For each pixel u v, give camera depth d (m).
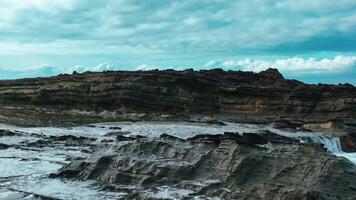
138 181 21.70
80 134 47.41
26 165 28.67
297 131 60.88
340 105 74.69
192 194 19.91
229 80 90.25
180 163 22.25
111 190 21.61
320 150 20.56
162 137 26.44
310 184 19.02
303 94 77.50
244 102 79.12
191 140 24.84
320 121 65.69
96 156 25.19
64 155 32.62
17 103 78.00
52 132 48.41
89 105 77.50
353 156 48.53
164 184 21.20
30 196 21.12
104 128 55.12
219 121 67.31
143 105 76.62
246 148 21.39
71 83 80.31
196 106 77.81
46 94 78.62
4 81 83.31
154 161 22.61
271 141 22.55
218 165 21.38
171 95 78.12
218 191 19.86
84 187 22.38
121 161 23.08
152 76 80.06
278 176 19.75
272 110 77.69
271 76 94.00
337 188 18.83
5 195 21.28
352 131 62.22
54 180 24.03
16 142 39.41
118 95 76.81
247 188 19.66
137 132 51.16
